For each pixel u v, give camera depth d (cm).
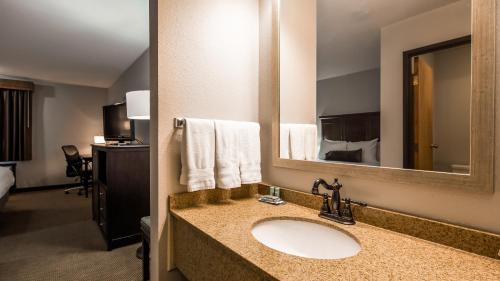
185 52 121
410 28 87
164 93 115
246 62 143
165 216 116
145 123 328
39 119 509
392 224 89
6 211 358
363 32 101
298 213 110
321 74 116
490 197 71
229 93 136
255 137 137
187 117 122
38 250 233
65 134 537
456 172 76
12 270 197
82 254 225
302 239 104
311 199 117
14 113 474
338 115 109
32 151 502
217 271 84
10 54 352
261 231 102
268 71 141
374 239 83
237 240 82
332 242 96
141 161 253
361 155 100
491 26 70
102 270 198
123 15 246
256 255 71
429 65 82
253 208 118
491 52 70
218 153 123
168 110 116
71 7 231
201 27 125
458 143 76
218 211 113
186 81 121
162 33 114
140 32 284
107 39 303
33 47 327
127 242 244
